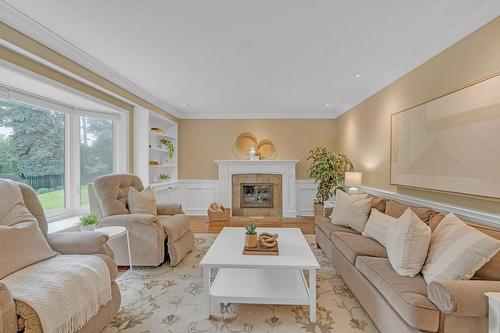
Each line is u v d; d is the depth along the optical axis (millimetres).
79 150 3703
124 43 2465
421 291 1515
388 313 1634
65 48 2488
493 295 1234
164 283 2553
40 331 1272
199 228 4742
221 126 5871
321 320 1958
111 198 3053
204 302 1973
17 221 1792
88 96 3189
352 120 4750
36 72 2420
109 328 1856
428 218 2178
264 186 5867
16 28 2061
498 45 1875
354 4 1875
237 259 2043
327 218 3598
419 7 1912
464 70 2166
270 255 2139
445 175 2330
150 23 2123
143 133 4332
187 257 3271
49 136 3375
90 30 2230
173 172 5703
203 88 3908
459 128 2168
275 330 1841
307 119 5793
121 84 3521
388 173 3420
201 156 5895
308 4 1876
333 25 2156
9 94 2697
